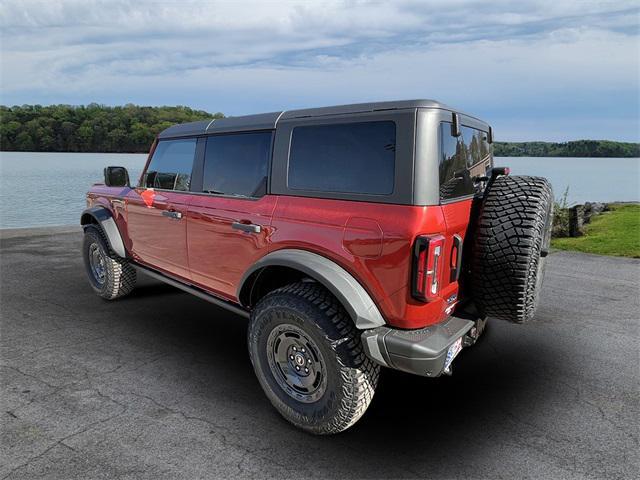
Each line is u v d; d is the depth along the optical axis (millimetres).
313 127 2715
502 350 4020
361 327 2355
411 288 2260
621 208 14664
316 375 2602
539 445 2615
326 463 2439
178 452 2512
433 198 2287
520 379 3471
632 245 8719
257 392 3205
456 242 2473
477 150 3139
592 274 6703
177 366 3602
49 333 4266
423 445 2613
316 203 2650
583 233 10031
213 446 2570
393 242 2271
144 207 4230
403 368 2320
